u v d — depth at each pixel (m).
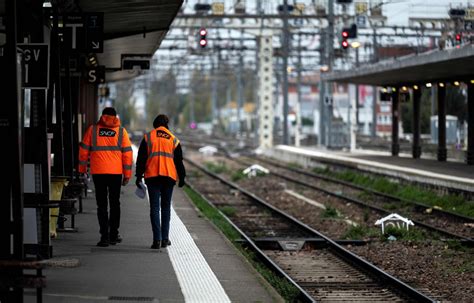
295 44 130.12
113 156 24.30
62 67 38.53
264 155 108.31
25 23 21.38
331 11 83.25
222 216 41.94
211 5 81.75
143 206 37.47
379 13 81.81
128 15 37.28
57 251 23.88
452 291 24.30
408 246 33.16
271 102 108.25
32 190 19.38
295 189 63.16
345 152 96.38
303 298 22.30
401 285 23.75
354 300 22.70
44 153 19.53
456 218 42.22
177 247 25.56
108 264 21.98
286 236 36.94
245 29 100.69
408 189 55.12
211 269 21.91
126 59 55.66
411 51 100.19
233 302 17.88
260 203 51.56
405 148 102.00
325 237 34.59
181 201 42.91
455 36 67.50
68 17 32.19
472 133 67.56
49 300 17.34
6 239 15.37
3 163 15.40
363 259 28.81
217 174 81.94
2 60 15.59
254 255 30.09
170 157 24.55
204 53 99.31
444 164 69.62
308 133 182.12
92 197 40.41
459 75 66.62
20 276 14.88
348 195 57.19
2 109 15.52
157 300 17.77
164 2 32.97
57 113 28.41
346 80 78.31
